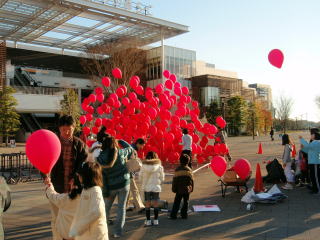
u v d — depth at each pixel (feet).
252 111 174.60
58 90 126.72
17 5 72.49
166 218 20.04
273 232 16.87
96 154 18.94
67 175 13.52
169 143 40.88
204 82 160.86
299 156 29.71
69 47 110.63
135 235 16.85
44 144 11.80
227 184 25.79
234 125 165.07
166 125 39.70
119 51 98.53
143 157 39.70
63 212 12.34
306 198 24.71
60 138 13.73
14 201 25.63
